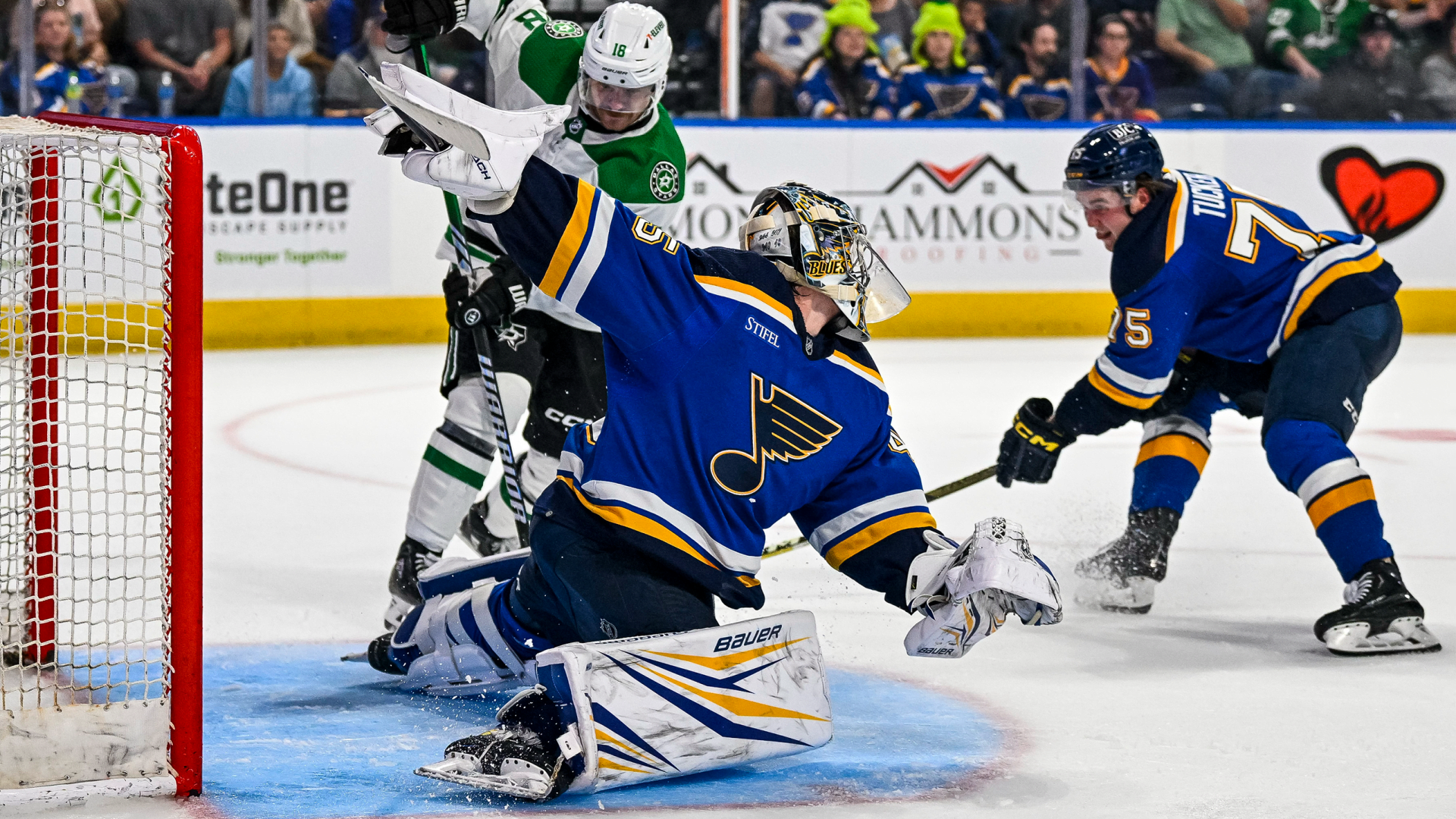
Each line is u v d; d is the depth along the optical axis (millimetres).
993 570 3775
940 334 16469
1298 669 5387
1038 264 16609
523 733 3869
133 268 12383
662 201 5758
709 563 3891
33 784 3785
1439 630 5914
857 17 16281
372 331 15539
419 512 5711
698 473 3846
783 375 3898
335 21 15398
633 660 3816
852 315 3994
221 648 5598
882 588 4176
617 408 3875
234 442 10570
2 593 4777
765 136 15898
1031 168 16500
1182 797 3963
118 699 4477
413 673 4848
